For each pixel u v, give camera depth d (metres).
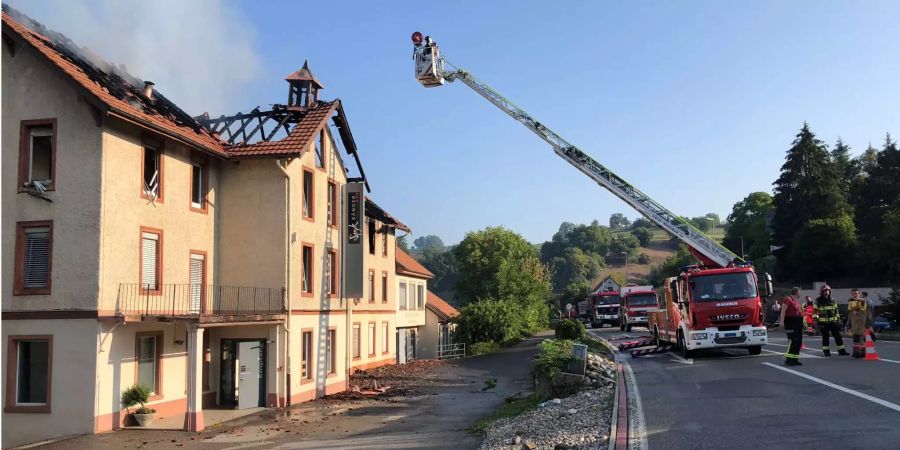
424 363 37.88
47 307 16.64
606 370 18.50
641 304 47.97
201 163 21.47
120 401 17.09
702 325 20.64
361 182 27.52
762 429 9.34
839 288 57.12
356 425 16.77
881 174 67.75
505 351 44.84
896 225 43.91
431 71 27.02
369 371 32.34
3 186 17.11
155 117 18.95
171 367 19.44
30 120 17.12
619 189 24.84
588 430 10.70
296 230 22.48
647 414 11.34
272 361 21.34
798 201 71.94
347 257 26.38
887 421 9.20
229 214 22.31
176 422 17.92
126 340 17.42
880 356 17.94
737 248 95.38
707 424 10.03
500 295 65.12
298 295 22.45
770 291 20.52
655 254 173.00
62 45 19.50
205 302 21.28
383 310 36.69
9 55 17.31
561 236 187.75
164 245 19.23
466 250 70.62
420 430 15.26
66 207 16.77
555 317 105.06
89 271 16.53
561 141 25.84
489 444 11.58
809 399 11.41
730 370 16.77
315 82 26.00
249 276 21.92
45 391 16.66
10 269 16.84
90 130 16.86
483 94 27.08
